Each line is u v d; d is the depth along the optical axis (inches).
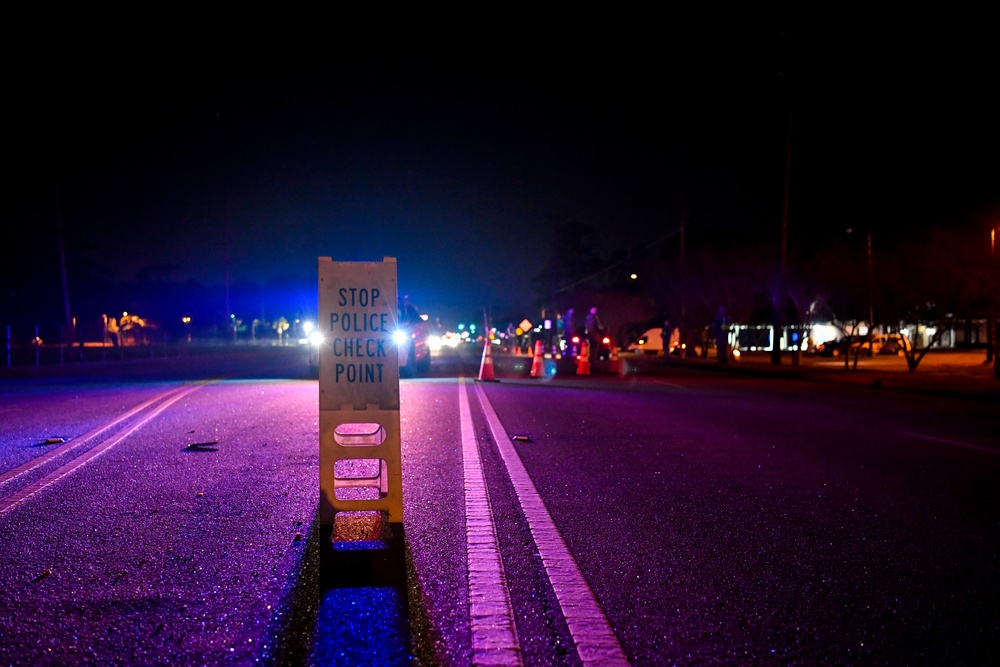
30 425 466.9
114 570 190.4
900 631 155.9
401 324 925.2
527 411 539.2
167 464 331.9
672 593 176.1
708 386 808.3
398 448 196.1
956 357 1558.8
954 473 317.4
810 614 164.2
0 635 152.2
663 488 287.1
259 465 329.4
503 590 176.6
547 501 265.6
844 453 366.9
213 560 197.9
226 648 146.3
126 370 1211.9
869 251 1581.0
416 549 208.4
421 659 141.6
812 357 1696.6
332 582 181.2
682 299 1771.7
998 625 159.0
